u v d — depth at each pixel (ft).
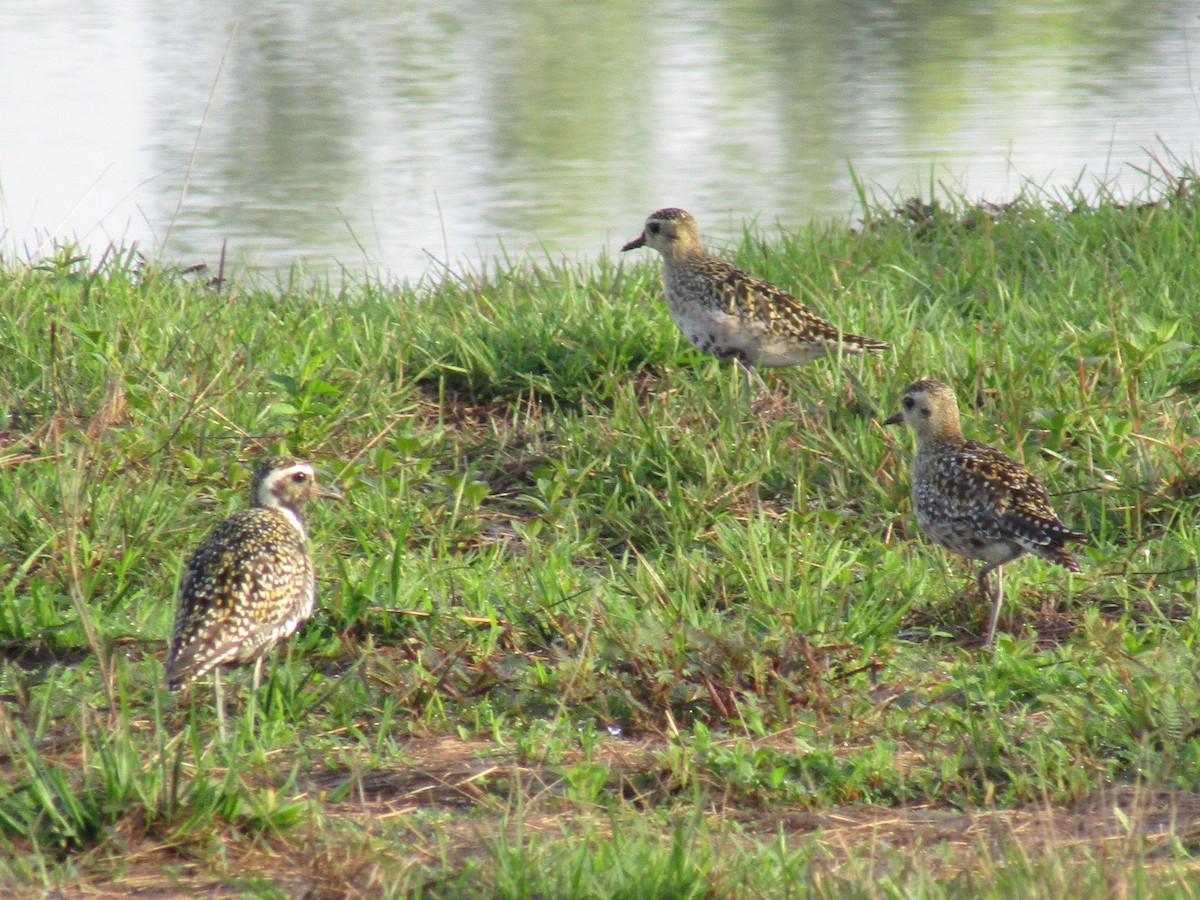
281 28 145.59
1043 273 57.52
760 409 48.06
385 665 32.71
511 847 25.00
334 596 36.17
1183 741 29.48
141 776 26.76
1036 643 35.68
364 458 45.06
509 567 38.83
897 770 29.14
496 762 29.96
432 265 71.05
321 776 29.48
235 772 26.99
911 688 32.94
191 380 47.03
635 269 62.23
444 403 50.39
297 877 25.09
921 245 63.46
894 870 24.27
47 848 25.93
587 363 50.88
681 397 48.52
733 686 31.96
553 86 116.98
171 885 24.86
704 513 40.86
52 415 45.27
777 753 29.94
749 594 36.19
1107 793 28.07
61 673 33.76
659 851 24.38
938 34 133.39
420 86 117.80
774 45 131.75
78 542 38.09
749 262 62.85
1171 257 57.57
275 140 99.35
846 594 36.11
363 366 50.03
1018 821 27.14
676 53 129.49
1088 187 77.92
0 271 57.06
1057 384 46.03
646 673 32.45
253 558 31.22
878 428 44.09
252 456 44.45
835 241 65.26
